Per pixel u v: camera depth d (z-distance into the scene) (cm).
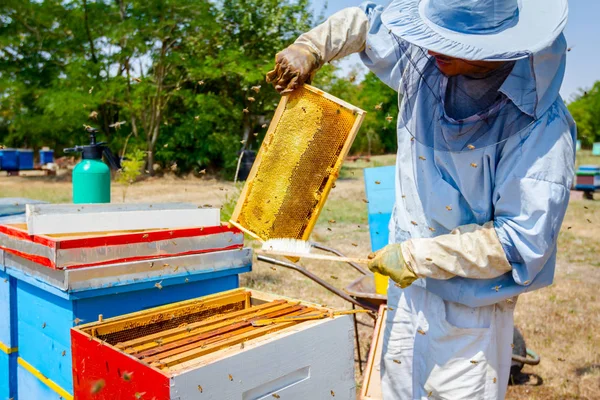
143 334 187
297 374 169
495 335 199
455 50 159
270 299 212
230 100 1980
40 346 210
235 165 1870
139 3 1686
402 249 182
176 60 1736
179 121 1961
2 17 1820
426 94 190
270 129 204
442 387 201
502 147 179
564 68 175
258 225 205
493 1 161
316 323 177
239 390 149
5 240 217
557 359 407
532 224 171
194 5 1700
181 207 247
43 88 1877
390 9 186
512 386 364
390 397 221
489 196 185
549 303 541
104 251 193
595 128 3959
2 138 2328
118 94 1769
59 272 185
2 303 232
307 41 207
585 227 991
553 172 170
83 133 2030
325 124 193
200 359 149
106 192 304
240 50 1906
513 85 166
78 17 1783
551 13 163
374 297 337
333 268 661
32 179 1852
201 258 221
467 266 177
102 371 157
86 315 190
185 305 200
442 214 198
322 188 196
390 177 404
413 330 211
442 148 186
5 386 237
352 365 189
